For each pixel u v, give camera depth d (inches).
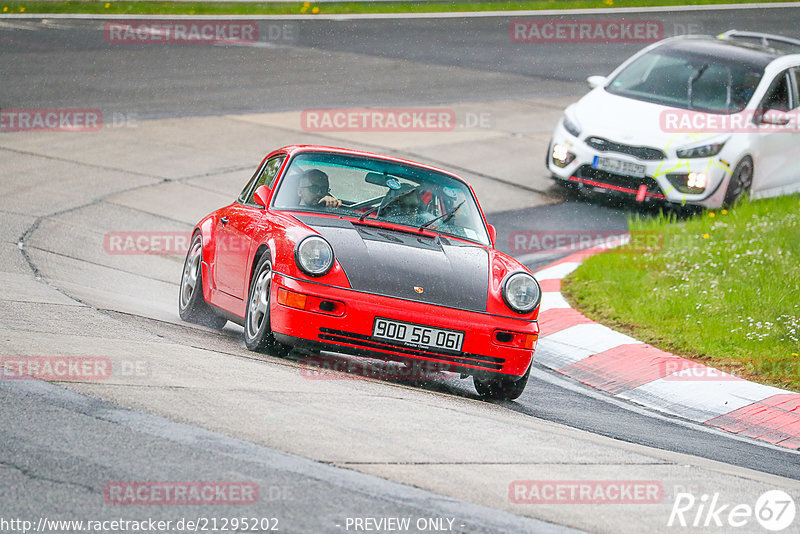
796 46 2256.4
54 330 903.1
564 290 1471.5
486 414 847.7
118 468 591.2
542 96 2856.8
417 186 1078.4
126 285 1311.5
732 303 1337.4
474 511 585.9
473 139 2368.4
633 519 610.5
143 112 2354.8
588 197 2025.1
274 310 915.4
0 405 673.6
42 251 1395.2
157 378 778.2
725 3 4151.1
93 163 1964.8
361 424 729.6
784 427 1005.8
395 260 941.8
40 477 568.7
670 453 829.2
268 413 722.8
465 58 3225.9
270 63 2942.9
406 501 587.8
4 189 1731.1
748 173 1926.7
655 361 1176.2
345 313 892.6
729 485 718.5
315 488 590.6
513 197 1984.5
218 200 1828.2
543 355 1228.5
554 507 612.4
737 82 2003.0
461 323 907.4
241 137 2225.6
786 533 620.1
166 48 3016.7
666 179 1862.7
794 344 1213.7
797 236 1605.6
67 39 3006.9
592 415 969.5
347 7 3754.9
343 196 1051.9
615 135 1900.8
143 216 1701.5
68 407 685.3
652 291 1414.9
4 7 3314.5
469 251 1007.0
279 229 973.2
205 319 1182.3
